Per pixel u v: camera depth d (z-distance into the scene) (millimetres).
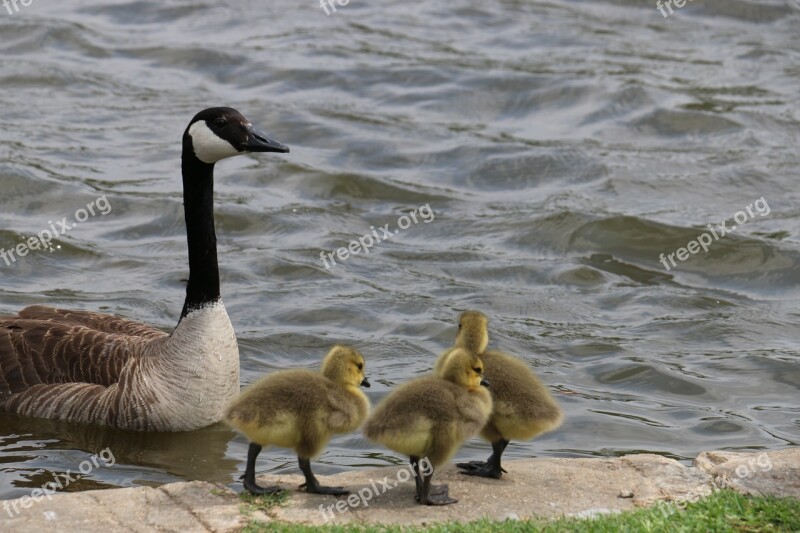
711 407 14195
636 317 17297
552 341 16281
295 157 23359
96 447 12711
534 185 22484
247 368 15195
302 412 9273
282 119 25078
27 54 27906
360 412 9594
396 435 8938
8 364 13469
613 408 14062
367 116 25578
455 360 9375
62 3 31641
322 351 15867
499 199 21891
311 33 30344
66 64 27453
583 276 18766
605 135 24734
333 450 12836
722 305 17859
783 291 18500
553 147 23969
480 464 10266
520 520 8836
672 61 28891
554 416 9766
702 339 16500
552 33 30797
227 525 8891
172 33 29891
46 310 14289
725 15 32062
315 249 19516
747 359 15727
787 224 20703
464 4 32938
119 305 17047
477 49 29609
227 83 27188
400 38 30219
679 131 24969
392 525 8766
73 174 21781
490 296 17859
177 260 18891
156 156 22953
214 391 13188
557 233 20266
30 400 13289
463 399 9148
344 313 17016
